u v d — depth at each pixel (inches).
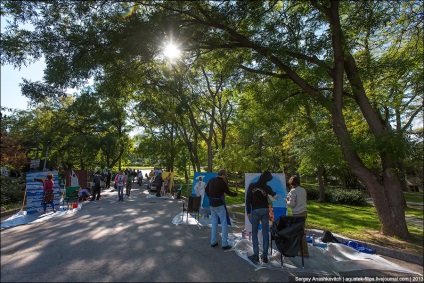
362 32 395.5
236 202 669.9
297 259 226.1
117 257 224.2
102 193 866.8
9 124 1216.2
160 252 240.1
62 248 247.1
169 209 521.0
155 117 1064.2
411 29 404.5
